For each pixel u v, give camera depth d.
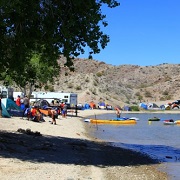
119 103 117.06
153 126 49.06
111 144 27.14
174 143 30.05
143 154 22.48
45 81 47.41
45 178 12.37
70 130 33.94
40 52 18.62
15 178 11.97
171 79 178.25
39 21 17.31
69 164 15.62
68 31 16.61
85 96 111.94
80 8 16.80
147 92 152.25
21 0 15.96
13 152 16.72
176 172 16.95
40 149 18.59
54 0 17.19
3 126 27.42
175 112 91.25
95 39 17.11
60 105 53.97
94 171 14.70
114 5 17.06
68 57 17.83
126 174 15.00
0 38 17.50
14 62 17.98
